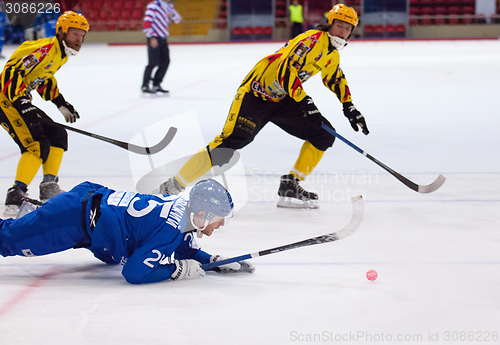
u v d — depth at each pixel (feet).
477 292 17.08
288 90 26.61
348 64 112.57
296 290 17.40
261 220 25.73
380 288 17.51
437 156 38.70
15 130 26.61
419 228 24.04
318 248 21.66
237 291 17.39
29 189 30.66
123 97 71.10
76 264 20.30
